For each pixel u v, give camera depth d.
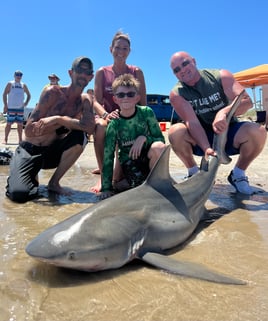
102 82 2.32
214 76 1.98
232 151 2.05
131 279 0.97
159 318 0.77
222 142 1.79
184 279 0.96
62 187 2.12
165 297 0.86
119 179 2.12
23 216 1.49
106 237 1.01
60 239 0.95
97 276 0.98
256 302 0.84
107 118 1.85
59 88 1.91
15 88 4.74
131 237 1.08
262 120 8.16
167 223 1.22
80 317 0.77
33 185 1.81
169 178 1.41
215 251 1.18
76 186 2.16
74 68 1.85
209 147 1.80
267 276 0.98
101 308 0.81
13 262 1.04
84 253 0.95
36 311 0.79
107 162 1.79
